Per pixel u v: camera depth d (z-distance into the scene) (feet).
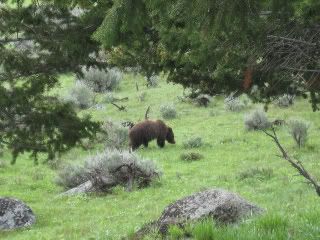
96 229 49.24
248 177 72.33
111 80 161.27
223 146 99.19
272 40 37.91
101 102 146.41
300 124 92.02
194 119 126.11
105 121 117.70
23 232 54.39
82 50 47.37
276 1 25.50
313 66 41.01
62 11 47.70
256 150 93.20
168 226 33.99
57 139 51.21
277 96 52.70
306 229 28.07
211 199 36.04
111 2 45.91
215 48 38.63
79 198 69.62
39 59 49.01
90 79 161.38
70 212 62.59
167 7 22.35
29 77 49.14
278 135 103.35
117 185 73.72
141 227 37.88
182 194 66.39
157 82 161.89
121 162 75.51
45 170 92.38
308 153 86.22
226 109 131.23
